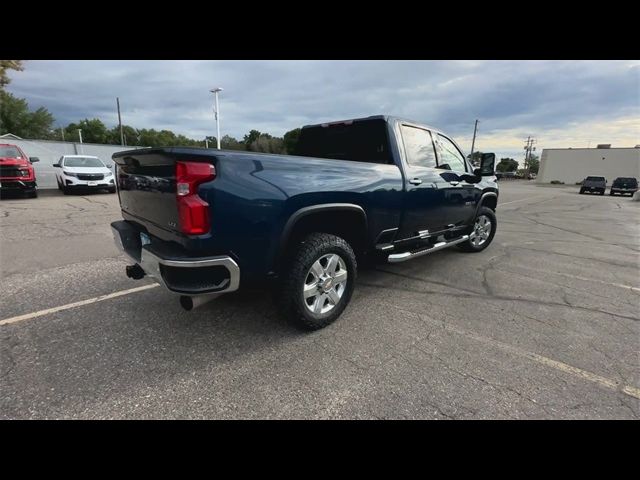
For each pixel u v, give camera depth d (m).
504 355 2.65
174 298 3.57
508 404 2.12
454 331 3.02
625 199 25.11
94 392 2.15
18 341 2.71
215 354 2.59
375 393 2.20
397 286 4.12
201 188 2.17
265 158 2.46
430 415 2.03
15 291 3.72
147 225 2.79
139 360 2.49
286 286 2.69
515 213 12.91
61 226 7.32
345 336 2.90
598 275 4.68
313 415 2.02
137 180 2.79
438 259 5.40
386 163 3.66
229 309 3.34
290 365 2.47
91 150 21.36
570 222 10.59
